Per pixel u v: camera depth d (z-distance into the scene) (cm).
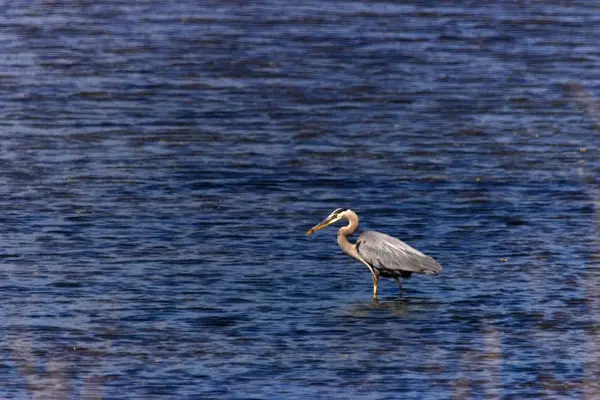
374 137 3231
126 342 1741
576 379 1597
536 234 2355
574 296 1966
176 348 1719
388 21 5138
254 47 4562
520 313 1883
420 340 1759
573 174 2847
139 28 4938
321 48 4550
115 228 2370
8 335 1762
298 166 2919
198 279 2059
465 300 1955
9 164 2858
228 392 1552
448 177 2816
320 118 3459
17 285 2002
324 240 2331
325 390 1561
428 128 3338
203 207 2545
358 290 2022
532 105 3628
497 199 2623
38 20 5075
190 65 4222
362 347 1728
